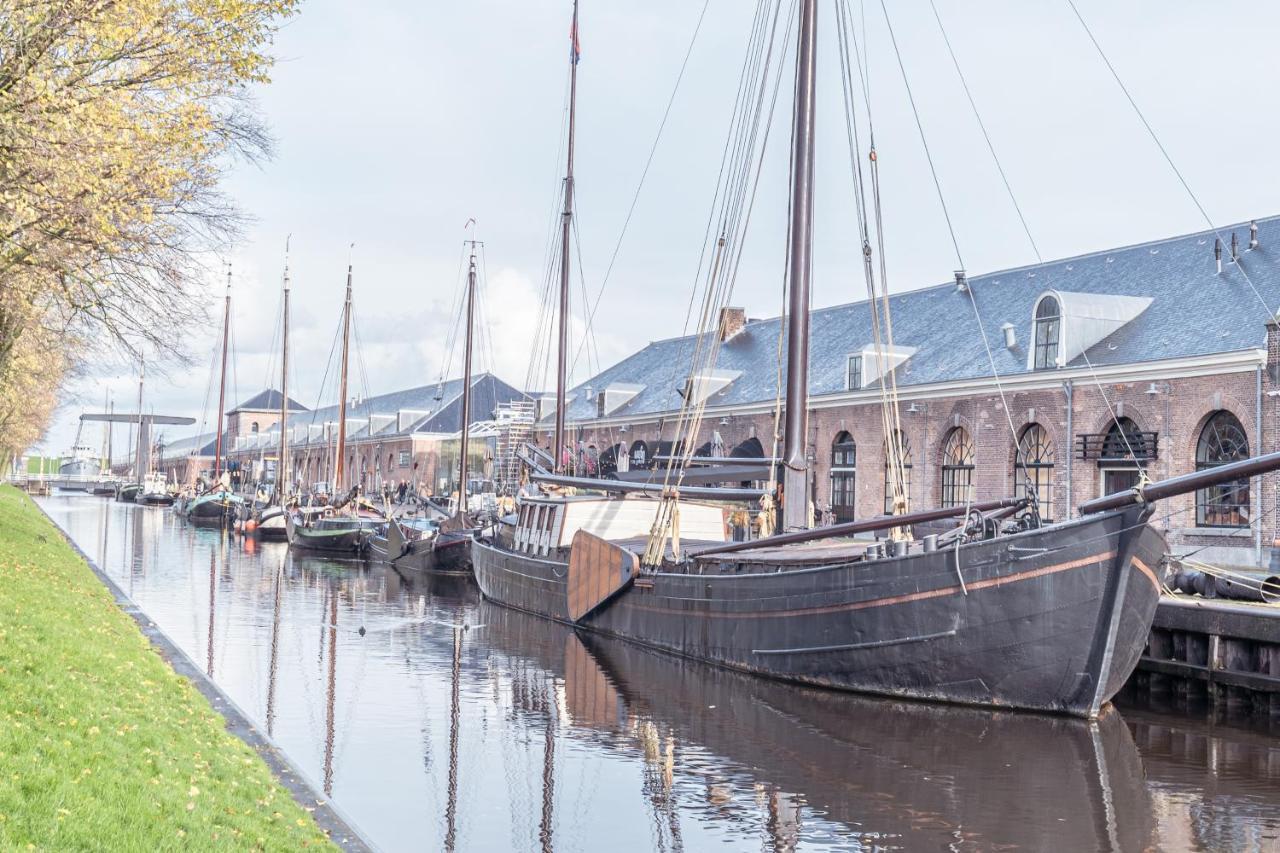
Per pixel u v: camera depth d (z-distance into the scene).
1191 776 13.02
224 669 19.12
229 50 15.78
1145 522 14.72
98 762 8.20
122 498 119.12
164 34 15.20
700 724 15.57
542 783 12.61
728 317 56.34
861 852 10.35
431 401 89.81
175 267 17.95
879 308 45.41
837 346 44.72
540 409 62.59
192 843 7.20
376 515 52.00
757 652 19.12
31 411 39.91
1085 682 15.44
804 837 10.80
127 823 7.17
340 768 13.09
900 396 36.81
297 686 17.84
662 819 11.32
